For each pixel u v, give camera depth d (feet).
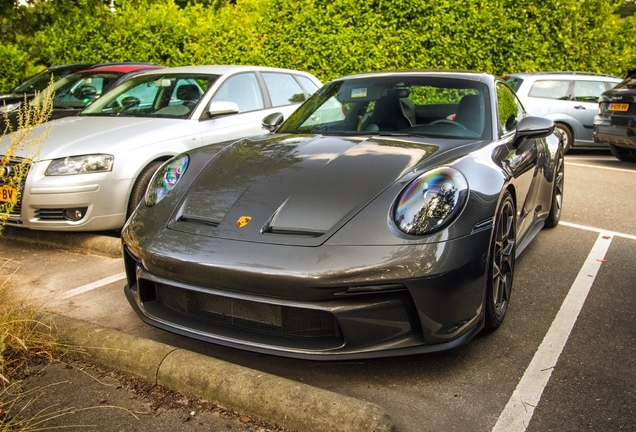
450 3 35.45
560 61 36.70
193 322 8.74
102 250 14.43
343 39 36.29
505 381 8.34
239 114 18.84
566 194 21.97
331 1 36.81
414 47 35.76
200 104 17.65
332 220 8.31
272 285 7.86
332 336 8.11
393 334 8.02
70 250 14.84
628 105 27.45
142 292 9.31
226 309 8.52
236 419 7.41
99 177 14.35
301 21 36.65
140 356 8.43
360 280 7.71
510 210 10.43
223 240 8.41
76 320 9.52
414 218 8.18
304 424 7.05
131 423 7.35
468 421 7.37
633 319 10.50
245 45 37.65
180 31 38.24
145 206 10.01
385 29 36.09
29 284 12.31
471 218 8.41
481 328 8.77
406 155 9.84
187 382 7.95
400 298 7.96
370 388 8.20
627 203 20.45
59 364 8.77
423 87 12.48
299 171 9.57
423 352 8.01
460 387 8.18
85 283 12.42
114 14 39.70
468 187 8.73
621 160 30.91
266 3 37.42
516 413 7.54
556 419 7.39
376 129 11.76
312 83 23.52
